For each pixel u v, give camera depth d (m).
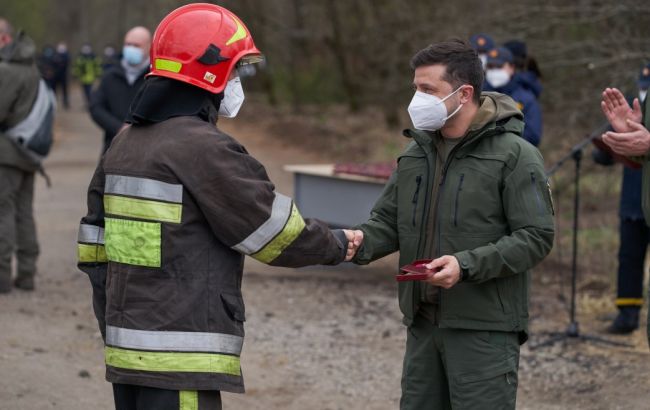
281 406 5.50
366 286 8.42
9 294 7.60
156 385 3.06
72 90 46.50
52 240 10.32
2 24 7.43
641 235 6.53
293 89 26.00
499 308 3.45
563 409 5.40
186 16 3.18
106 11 56.16
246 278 8.63
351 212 8.51
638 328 6.84
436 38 15.93
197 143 3.07
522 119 3.53
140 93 3.19
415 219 3.55
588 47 11.01
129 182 3.13
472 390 3.46
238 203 3.06
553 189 11.43
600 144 4.69
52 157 19.19
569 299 7.82
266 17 23.75
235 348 3.15
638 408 5.32
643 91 5.64
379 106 22.53
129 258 3.13
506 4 13.19
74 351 6.26
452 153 3.47
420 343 3.62
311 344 6.68
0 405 5.12
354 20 22.06
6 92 7.12
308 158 18.69
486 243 3.42
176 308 3.07
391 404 5.57
